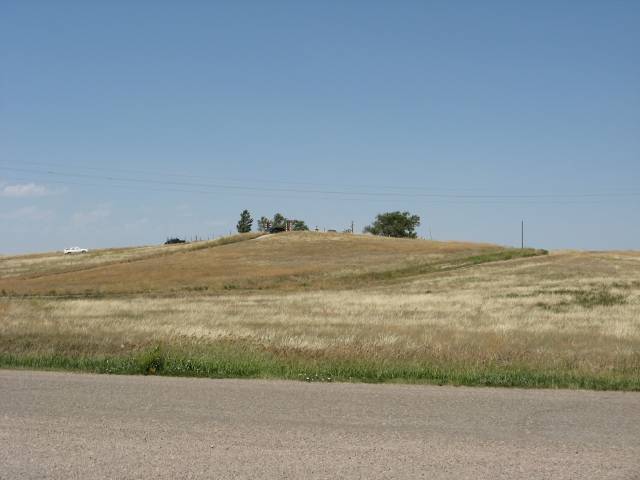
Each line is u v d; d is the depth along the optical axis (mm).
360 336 19656
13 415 8508
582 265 68375
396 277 66875
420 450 6996
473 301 40375
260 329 22391
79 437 7465
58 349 15867
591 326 25250
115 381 11148
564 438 7477
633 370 12523
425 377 11703
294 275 64438
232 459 6684
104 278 63156
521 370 12406
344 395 9898
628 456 6805
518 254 85312
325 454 6852
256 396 9797
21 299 47250
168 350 14891
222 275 64000
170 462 6590
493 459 6699
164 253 94375
